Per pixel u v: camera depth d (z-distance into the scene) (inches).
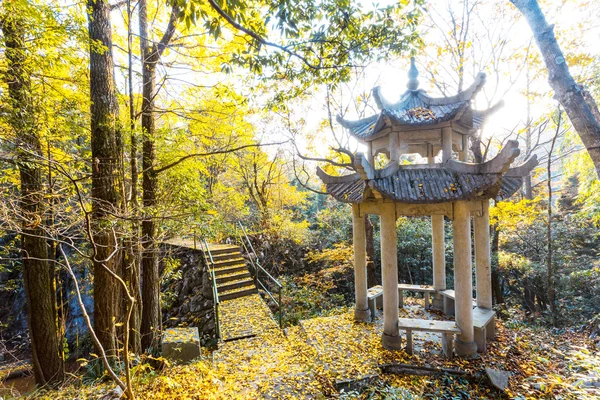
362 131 191.5
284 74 167.0
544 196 466.6
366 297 215.5
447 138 165.6
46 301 207.2
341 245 398.3
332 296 370.6
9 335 376.5
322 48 145.3
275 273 435.5
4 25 142.0
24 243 201.8
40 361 205.3
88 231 96.4
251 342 203.2
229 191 468.4
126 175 208.7
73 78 185.3
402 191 154.4
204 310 307.0
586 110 73.4
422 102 176.7
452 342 168.1
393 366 154.6
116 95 180.7
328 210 526.0
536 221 382.6
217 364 164.9
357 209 211.9
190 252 382.9
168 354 158.7
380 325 205.8
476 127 184.1
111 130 171.2
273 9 113.0
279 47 115.4
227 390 133.0
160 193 213.3
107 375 145.8
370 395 135.6
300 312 316.5
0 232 175.0
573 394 110.1
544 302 358.3
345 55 144.7
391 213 171.3
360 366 153.8
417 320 172.7
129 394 98.0
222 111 233.1
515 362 157.4
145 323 213.5
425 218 458.0
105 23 173.6
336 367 153.3
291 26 114.4
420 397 128.4
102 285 165.3
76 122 171.8
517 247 407.5
